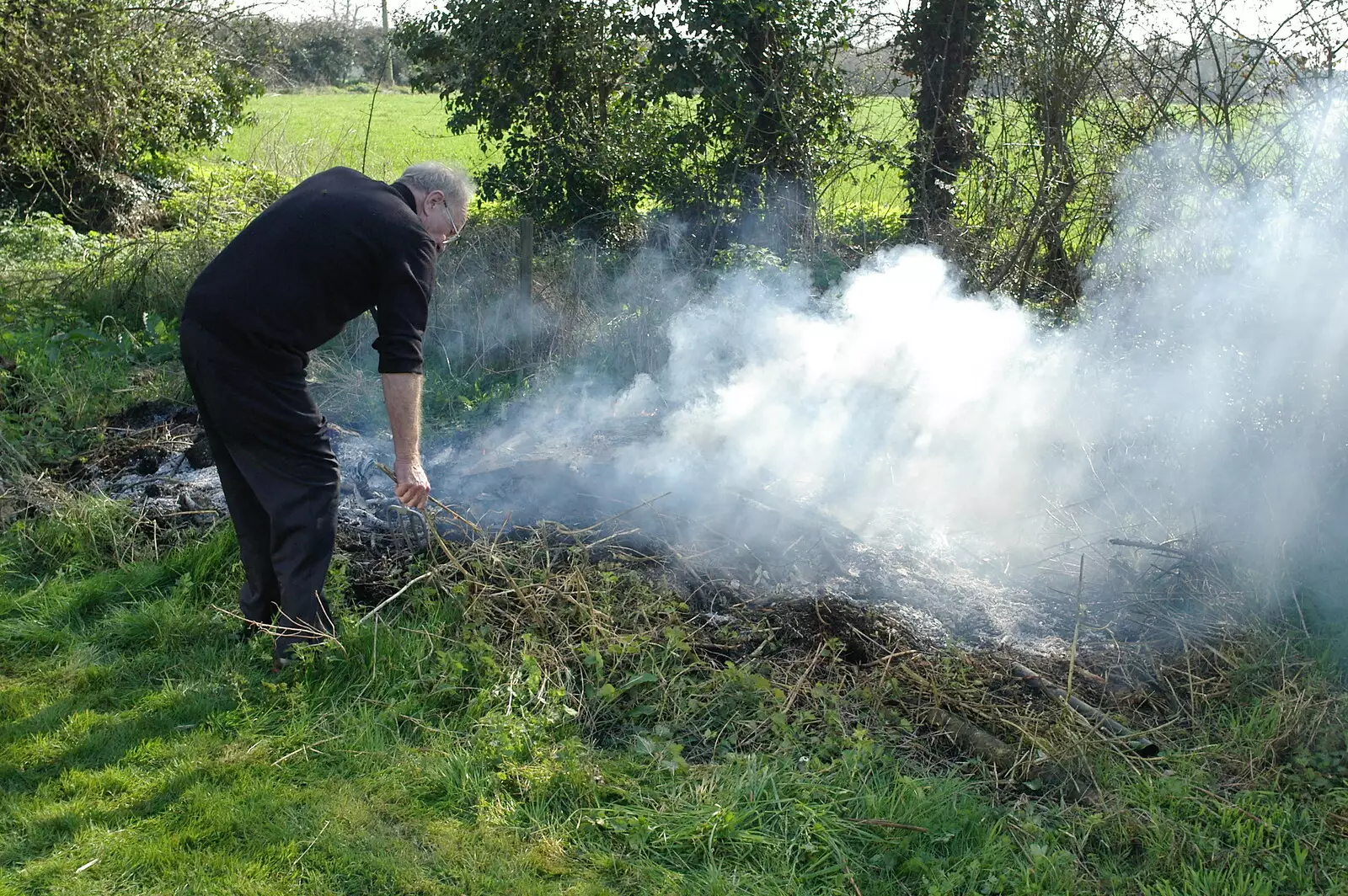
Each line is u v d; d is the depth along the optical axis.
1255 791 2.85
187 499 4.45
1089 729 3.09
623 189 8.69
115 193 11.17
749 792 2.86
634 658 3.44
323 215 3.11
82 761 2.98
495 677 3.33
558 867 2.65
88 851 2.65
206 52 12.20
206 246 7.92
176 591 3.84
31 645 3.56
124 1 11.12
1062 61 6.59
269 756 3.03
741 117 8.27
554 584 3.82
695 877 2.63
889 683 3.31
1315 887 2.57
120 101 10.91
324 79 24.52
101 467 4.93
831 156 8.29
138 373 6.13
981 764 2.99
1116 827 2.73
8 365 5.93
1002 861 2.65
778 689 3.26
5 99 10.60
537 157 8.78
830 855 2.70
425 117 20.47
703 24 8.02
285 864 2.65
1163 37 6.18
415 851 2.70
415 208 3.34
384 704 3.25
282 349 3.15
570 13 8.39
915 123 8.09
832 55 8.27
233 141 17.38
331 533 3.39
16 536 4.19
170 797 2.85
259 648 3.51
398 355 3.15
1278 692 3.21
